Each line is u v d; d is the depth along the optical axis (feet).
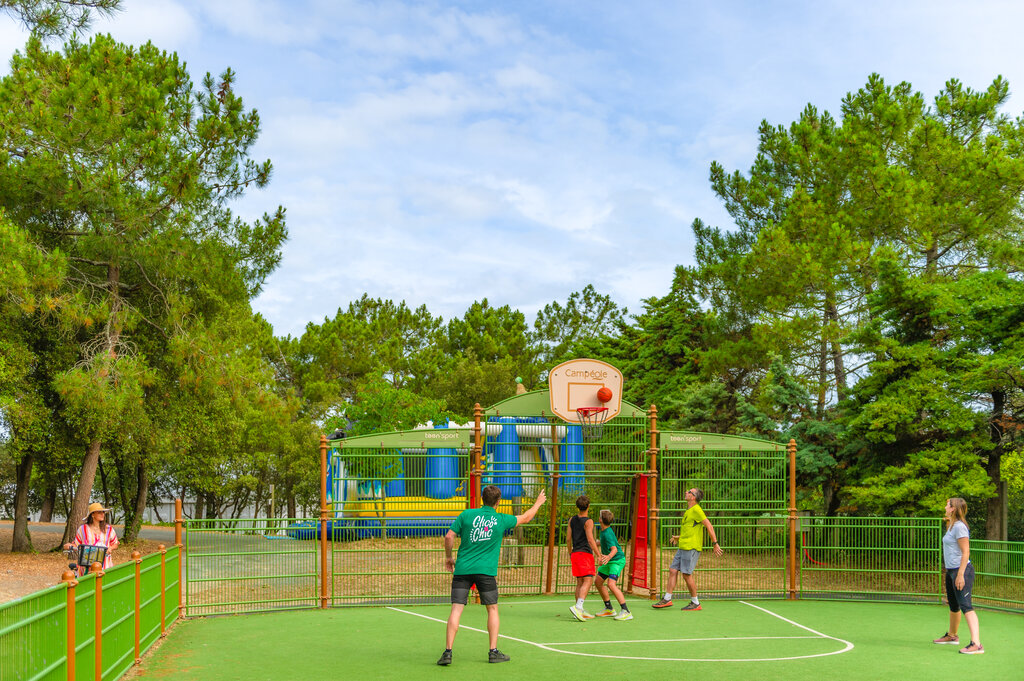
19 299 67.26
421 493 60.54
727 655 34.14
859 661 33.12
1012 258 71.36
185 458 99.45
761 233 83.56
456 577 32.12
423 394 162.09
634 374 118.01
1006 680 29.68
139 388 75.41
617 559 44.91
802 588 57.26
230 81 81.56
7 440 81.15
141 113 73.61
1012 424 61.72
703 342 109.91
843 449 70.03
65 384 70.18
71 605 22.30
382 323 198.08
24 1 46.37
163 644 36.47
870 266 76.02
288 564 62.34
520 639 37.81
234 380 82.53
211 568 61.46
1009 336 61.26
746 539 59.36
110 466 119.55
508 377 165.78
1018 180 72.69
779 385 74.08
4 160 69.77
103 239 75.51
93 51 77.05
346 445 51.21
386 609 48.34
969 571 36.14
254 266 92.43
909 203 74.69
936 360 63.82
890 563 55.47
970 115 83.97
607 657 33.40
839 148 86.22
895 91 88.28
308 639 37.81
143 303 87.56
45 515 149.79
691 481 56.75
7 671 17.38
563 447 62.08
